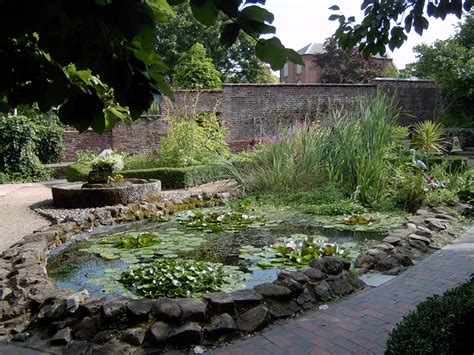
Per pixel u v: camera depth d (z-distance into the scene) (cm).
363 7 282
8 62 102
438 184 697
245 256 405
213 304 250
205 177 1012
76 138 1369
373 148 692
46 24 81
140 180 805
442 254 397
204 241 476
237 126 1420
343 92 1487
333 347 223
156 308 244
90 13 82
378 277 340
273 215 629
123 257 412
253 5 92
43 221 601
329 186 711
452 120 1611
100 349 221
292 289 280
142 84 106
